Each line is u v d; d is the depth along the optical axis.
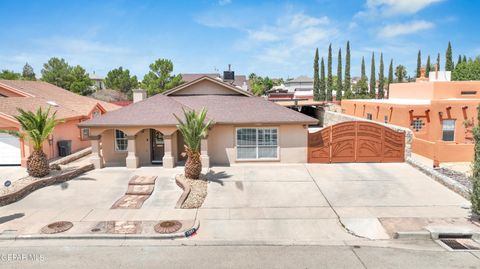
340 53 63.16
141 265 8.96
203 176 16.94
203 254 9.59
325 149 19.91
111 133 20.11
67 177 16.81
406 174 17.47
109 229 11.16
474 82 27.77
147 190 15.20
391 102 29.47
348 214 12.43
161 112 19.58
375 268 8.70
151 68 48.75
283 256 9.43
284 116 19.89
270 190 15.21
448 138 24.52
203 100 21.92
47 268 8.82
